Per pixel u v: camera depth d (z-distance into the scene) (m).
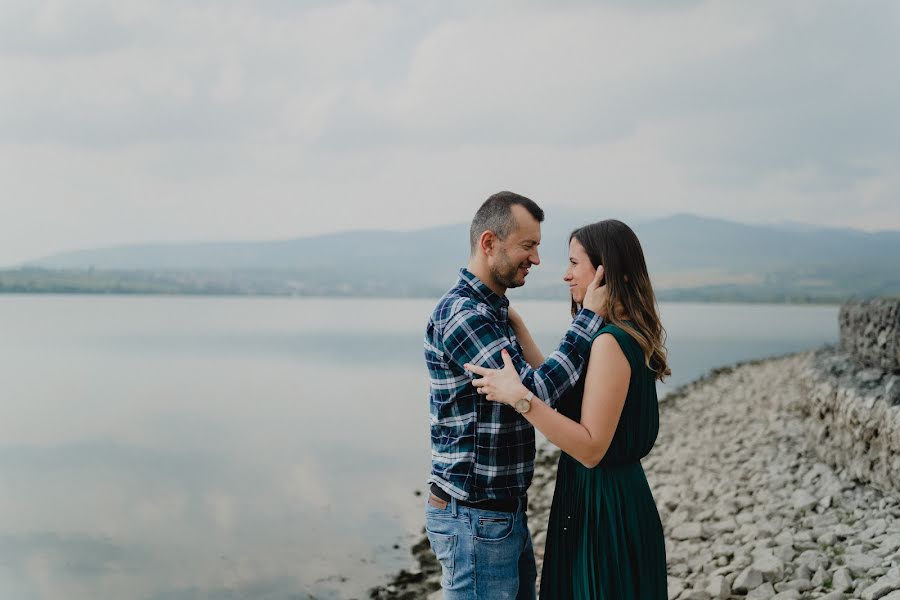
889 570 4.41
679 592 5.17
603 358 2.90
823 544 5.26
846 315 9.26
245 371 31.50
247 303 199.75
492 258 3.10
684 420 15.02
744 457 8.96
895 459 5.82
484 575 3.05
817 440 7.82
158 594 7.03
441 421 3.13
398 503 10.09
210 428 17.44
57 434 16.83
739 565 5.20
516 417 3.05
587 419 2.89
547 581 3.23
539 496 9.38
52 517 9.96
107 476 12.53
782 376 19.88
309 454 14.02
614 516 2.99
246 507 10.14
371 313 124.94
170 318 96.44
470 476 3.03
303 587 6.95
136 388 25.61
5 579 7.54
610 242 3.06
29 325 75.38
